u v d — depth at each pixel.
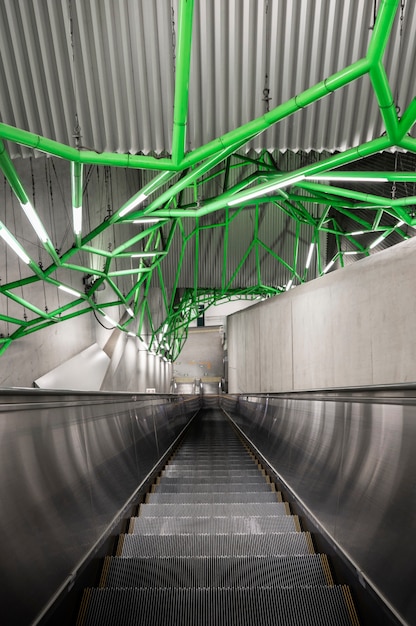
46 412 2.77
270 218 26.73
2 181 17.83
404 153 15.04
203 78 9.25
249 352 28.16
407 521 2.16
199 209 13.15
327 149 10.72
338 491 3.30
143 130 10.09
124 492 4.45
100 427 4.13
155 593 2.62
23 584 2.00
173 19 8.33
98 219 20.03
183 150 7.53
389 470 2.51
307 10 8.27
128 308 22.50
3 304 18.84
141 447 6.16
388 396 2.64
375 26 5.41
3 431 2.16
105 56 8.92
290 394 6.08
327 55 8.84
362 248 25.59
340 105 9.71
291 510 4.96
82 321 21.61
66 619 2.39
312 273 30.25
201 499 5.62
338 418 3.67
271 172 16.44
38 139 7.38
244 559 3.24
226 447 12.17
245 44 8.74
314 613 2.51
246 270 29.55
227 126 10.02
